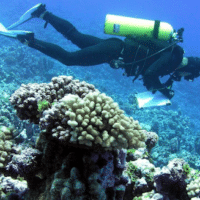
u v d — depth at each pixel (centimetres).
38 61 1295
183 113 1658
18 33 439
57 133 201
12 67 1142
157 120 951
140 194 255
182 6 8388
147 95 389
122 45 410
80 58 443
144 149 302
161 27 379
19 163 238
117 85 1631
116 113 204
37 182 247
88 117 194
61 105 206
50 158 233
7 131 314
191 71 396
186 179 236
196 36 8212
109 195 226
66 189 186
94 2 7881
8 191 251
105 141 191
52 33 2167
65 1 7112
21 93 250
